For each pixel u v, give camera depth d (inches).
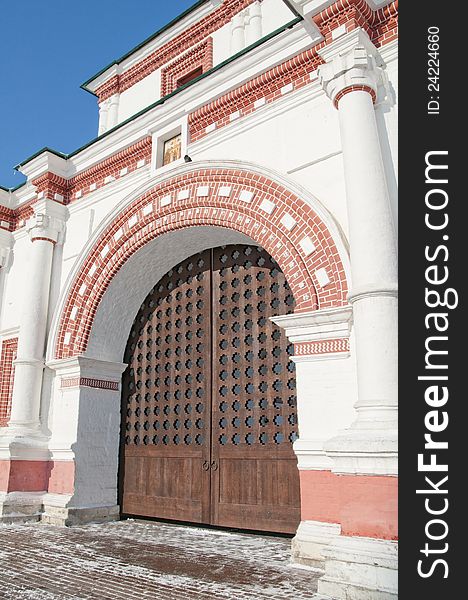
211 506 299.9
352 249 216.4
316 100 271.7
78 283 361.7
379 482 178.4
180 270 360.8
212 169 303.0
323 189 257.1
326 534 210.1
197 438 322.3
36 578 192.2
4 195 434.0
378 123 241.0
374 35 253.9
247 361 306.3
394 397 190.1
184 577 192.9
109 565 211.6
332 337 231.6
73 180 395.5
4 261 433.1
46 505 329.1
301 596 169.6
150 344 365.1
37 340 362.3
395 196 229.1
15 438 334.6
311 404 231.1
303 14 253.8
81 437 332.8
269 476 280.4
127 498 346.0
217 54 411.5
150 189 333.7
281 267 259.3
